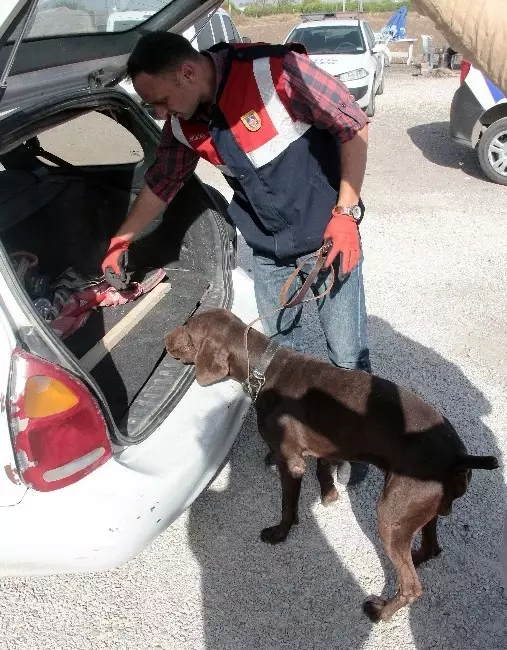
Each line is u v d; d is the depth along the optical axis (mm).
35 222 3291
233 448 3117
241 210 2619
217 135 2254
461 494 2146
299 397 2385
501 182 7016
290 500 2502
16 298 1725
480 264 4996
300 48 2205
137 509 1896
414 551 2480
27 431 1698
